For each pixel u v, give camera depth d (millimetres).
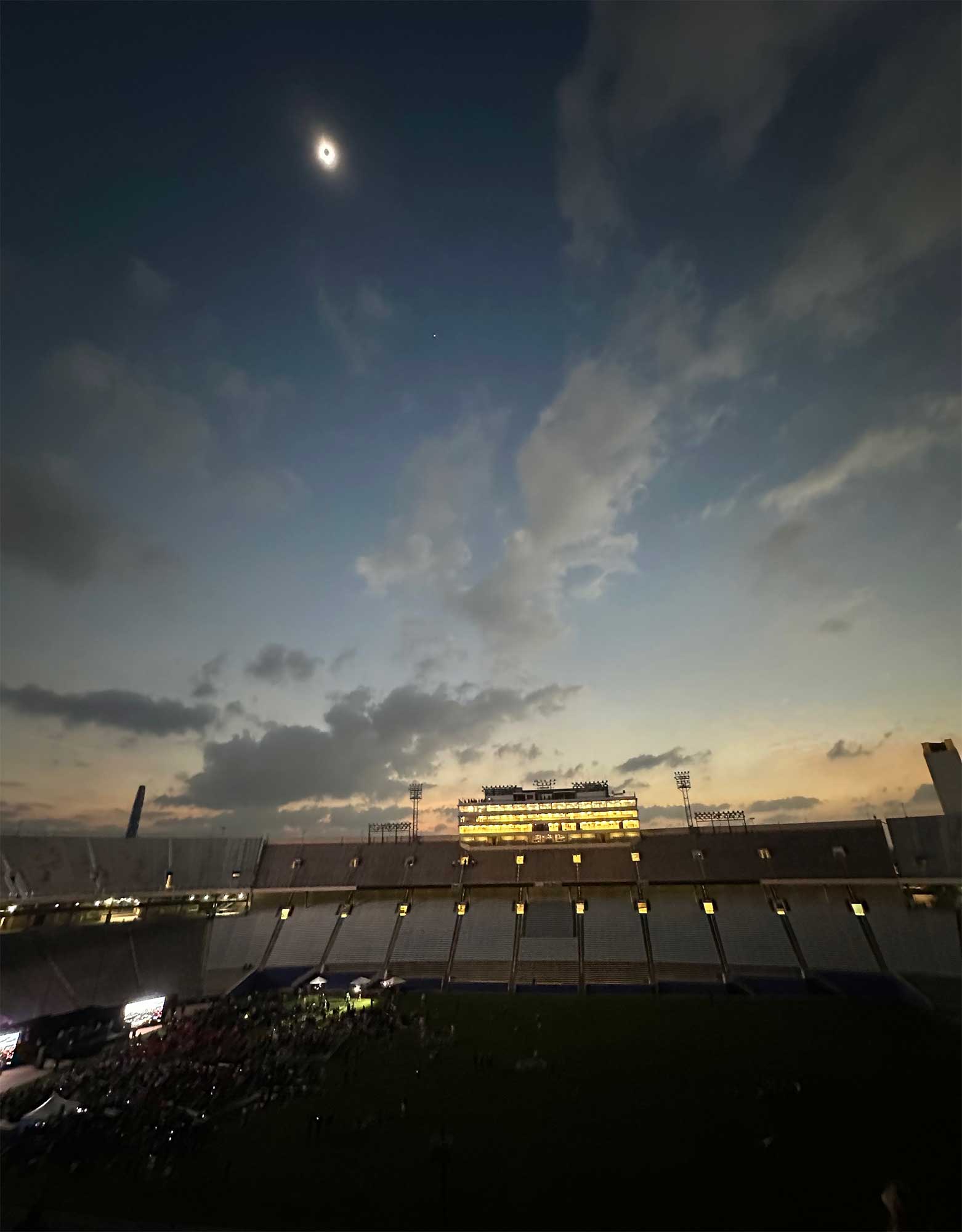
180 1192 31516
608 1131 36625
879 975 69250
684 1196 29797
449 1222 28641
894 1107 38312
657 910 84812
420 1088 43875
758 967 73375
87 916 79438
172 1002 70625
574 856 96688
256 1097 42531
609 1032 56656
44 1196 31469
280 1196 31000
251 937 89000
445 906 91750
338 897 95875
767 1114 37875
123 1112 39875
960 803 86938
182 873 93375
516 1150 34750
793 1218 27719
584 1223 28172
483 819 104000
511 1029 58312
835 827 91062
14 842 80438
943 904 76375
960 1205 28000
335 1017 62438
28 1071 52062
